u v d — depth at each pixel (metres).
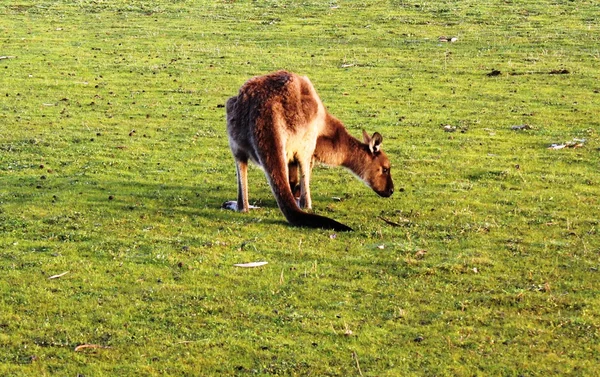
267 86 13.51
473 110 22.36
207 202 14.98
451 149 18.66
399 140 19.61
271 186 13.07
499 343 9.42
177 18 37.78
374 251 12.20
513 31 33.56
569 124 20.62
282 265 11.73
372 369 8.98
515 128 20.34
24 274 11.56
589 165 17.09
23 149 18.94
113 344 9.63
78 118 21.91
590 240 12.52
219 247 12.48
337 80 26.27
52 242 12.88
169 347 9.55
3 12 38.81
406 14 37.44
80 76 26.94
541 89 24.50
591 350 9.20
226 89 25.25
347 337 9.65
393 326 9.88
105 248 12.55
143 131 20.62
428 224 13.45
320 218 12.91
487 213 14.04
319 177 16.72
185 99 24.05
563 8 37.62
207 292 10.89
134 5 40.50
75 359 9.31
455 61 28.81
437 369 8.93
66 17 37.97
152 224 13.65
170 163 17.83
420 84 25.61
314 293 10.80
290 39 33.09
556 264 11.56
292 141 13.52
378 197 15.28
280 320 10.10
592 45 30.56
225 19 37.44
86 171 17.27
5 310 10.47
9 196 15.38
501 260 11.79
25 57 29.61
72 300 10.72
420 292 10.77
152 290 10.96
